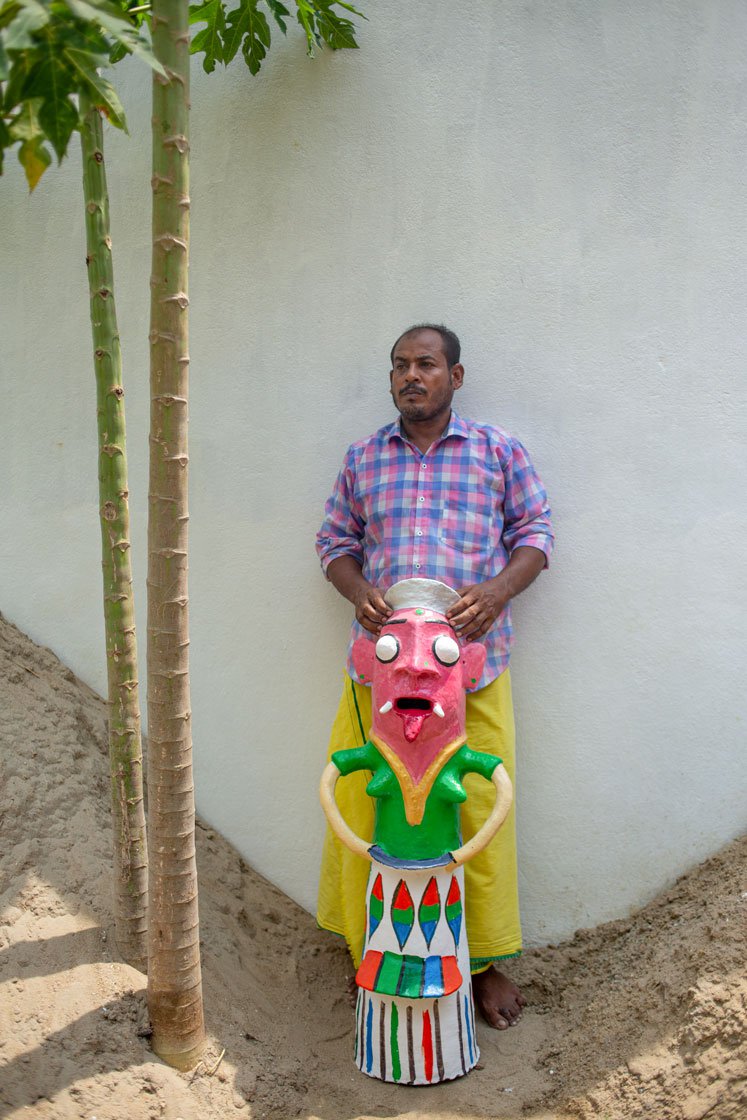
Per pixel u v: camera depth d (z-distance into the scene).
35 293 3.80
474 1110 2.90
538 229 3.51
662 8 3.43
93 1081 2.58
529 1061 3.13
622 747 3.59
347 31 3.46
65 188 3.77
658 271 3.48
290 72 3.61
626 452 3.53
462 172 3.54
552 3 3.46
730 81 3.42
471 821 3.24
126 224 3.74
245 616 3.74
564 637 3.58
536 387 3.54
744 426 3.49
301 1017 3.29
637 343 3.50
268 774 3.76
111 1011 2.77
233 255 3.68
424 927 2.92
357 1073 3.06
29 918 2.98
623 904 3.61
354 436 3.65
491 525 3.27
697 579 3.54
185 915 2.71
